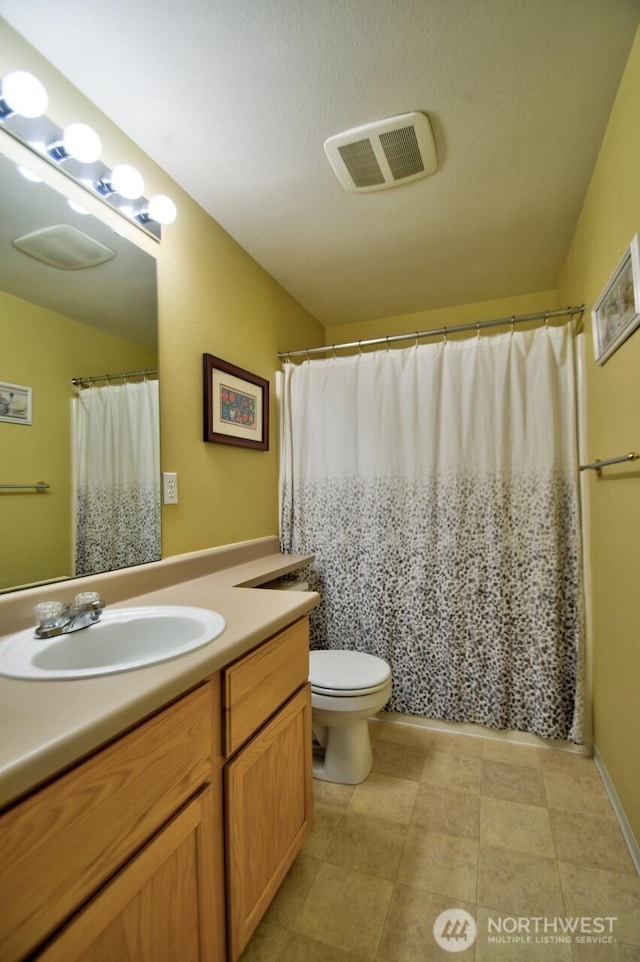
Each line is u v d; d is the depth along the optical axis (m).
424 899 1.19
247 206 1.81
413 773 1.73
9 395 1.07
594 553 1.78
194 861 0.84
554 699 1.87
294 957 1.04
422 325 2.92
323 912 1.16
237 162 1.56
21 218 1.10
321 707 1.64
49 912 0.57
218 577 1.70
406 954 1.05
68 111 1.24
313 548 2.31
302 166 1.59
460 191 1.73
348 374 2.27
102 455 1.33
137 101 1.31
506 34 1.13
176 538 1.63
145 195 1.51
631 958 1.03
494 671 1.96
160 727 0.77
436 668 2.05
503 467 1.96
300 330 2.75
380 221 1.92
